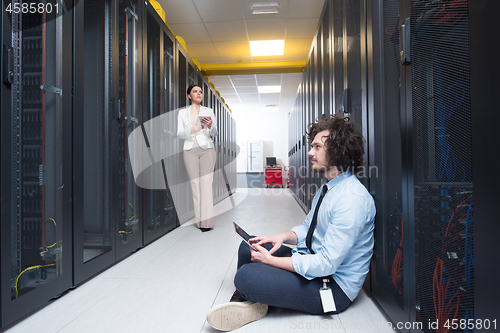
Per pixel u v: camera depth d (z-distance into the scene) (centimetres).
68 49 141
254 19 402
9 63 106
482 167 59
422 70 84
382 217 115
